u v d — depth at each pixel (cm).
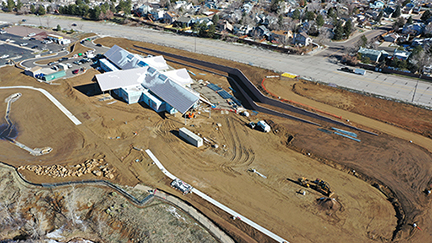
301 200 3878
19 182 4181
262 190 4047
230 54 9025
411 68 7562
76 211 3753
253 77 7269
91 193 3981
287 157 4719
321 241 3331
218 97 6675
